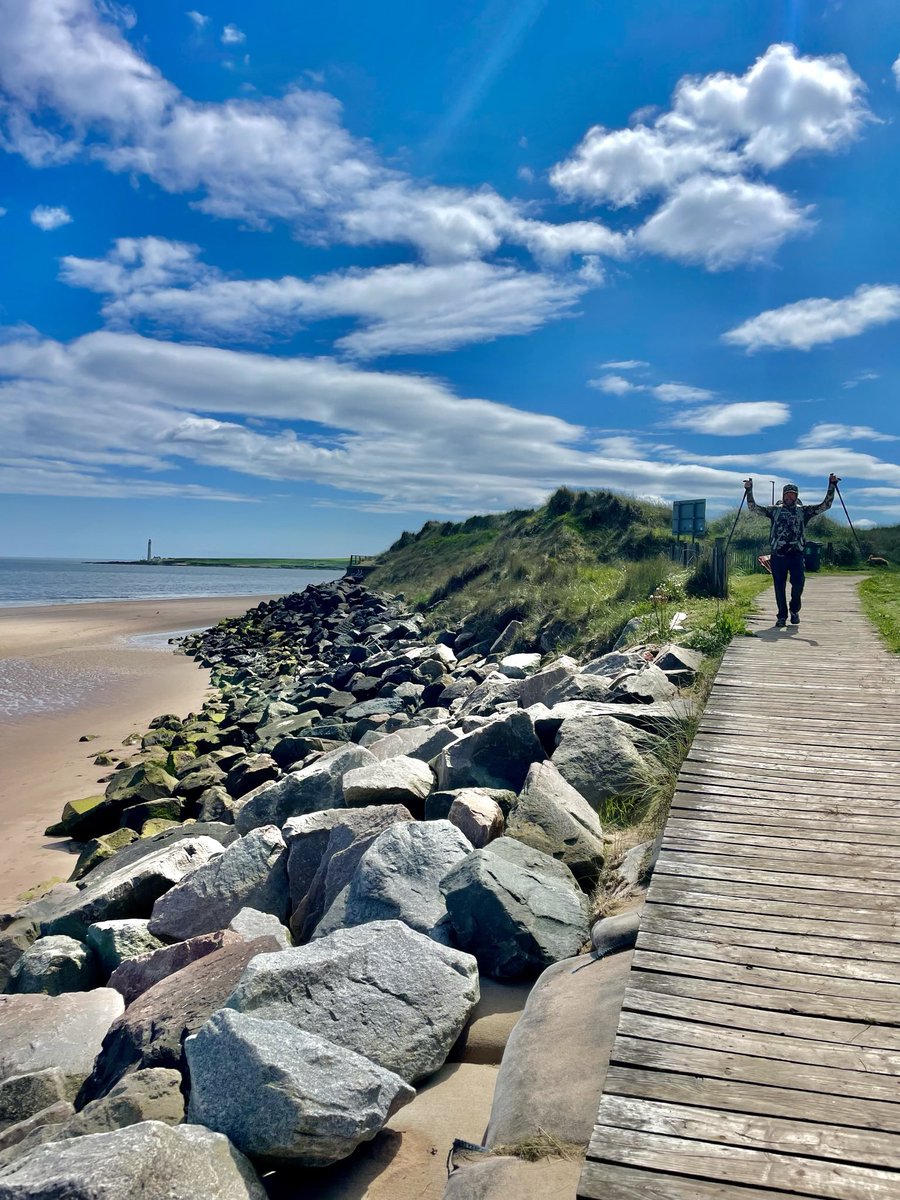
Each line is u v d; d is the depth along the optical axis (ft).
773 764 22.57
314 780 30.96
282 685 83.51
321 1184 12.07
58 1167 10.29
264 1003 14.05
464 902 17.95
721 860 16.88
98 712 72.08
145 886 25.45
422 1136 12.94
